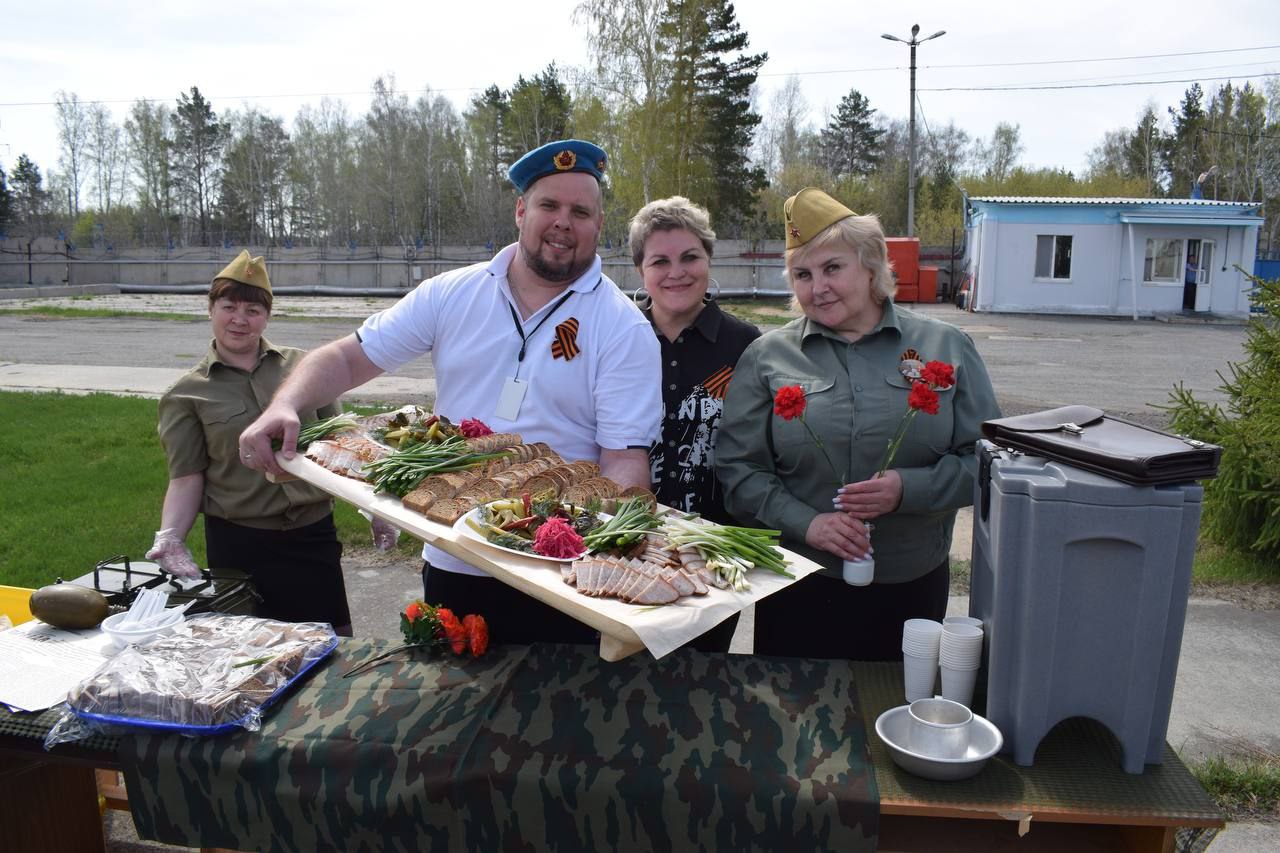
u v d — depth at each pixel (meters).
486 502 2.10
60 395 10.24
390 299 29.31
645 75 28.22
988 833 1.89
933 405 2.26
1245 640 4.16
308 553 3.22
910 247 25.69
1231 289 21.69
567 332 2.47
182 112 60.56
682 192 29.25
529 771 1.74
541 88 45.22
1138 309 21.77
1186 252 21.55
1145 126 55.19
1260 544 4.90
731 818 1.69
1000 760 1.83
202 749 1.82
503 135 49.81
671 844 1.72
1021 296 22.28
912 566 2.56
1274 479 4.89
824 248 2.46
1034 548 1.73
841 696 2.03
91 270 34.47
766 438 2.62
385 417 2.64
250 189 59.66
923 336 2.58
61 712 1.94
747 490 2.57
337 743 1.83
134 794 1.87
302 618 3.23
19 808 2.40
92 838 2.65
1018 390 10.85
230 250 36.88
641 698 2.00
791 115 51.22
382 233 53.09
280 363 3.24
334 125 57.16
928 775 1.74
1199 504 1.68
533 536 2.00
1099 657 1.76
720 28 30.92
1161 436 1.85
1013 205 21.86
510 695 2.00
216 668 2.00
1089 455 1.74
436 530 2.01
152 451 7.71
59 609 2.25
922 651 1.97
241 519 3.12
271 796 1.80
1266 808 2.94
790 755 1.80
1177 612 1.74
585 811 1.73
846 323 2.58
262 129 61.03
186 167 60.78
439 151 53.19
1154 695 1.76
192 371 3.16
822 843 1.68
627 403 2.47
